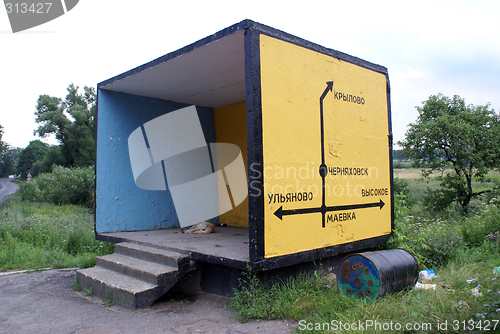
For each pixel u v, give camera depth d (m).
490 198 10.97
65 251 8.07
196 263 5.02
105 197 7.04
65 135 47.75
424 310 3.65
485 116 11.30
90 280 5.07
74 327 3.90
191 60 5.49
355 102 5.64
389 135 6.33
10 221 10.20
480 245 7.45
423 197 12.30
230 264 4.36
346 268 4.47
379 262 4.28
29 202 20.06
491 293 3.54
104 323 4.00
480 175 11.29
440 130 11.27
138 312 4.34
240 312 4.10
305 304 4.22
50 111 47.66
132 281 4.83
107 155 7.11
